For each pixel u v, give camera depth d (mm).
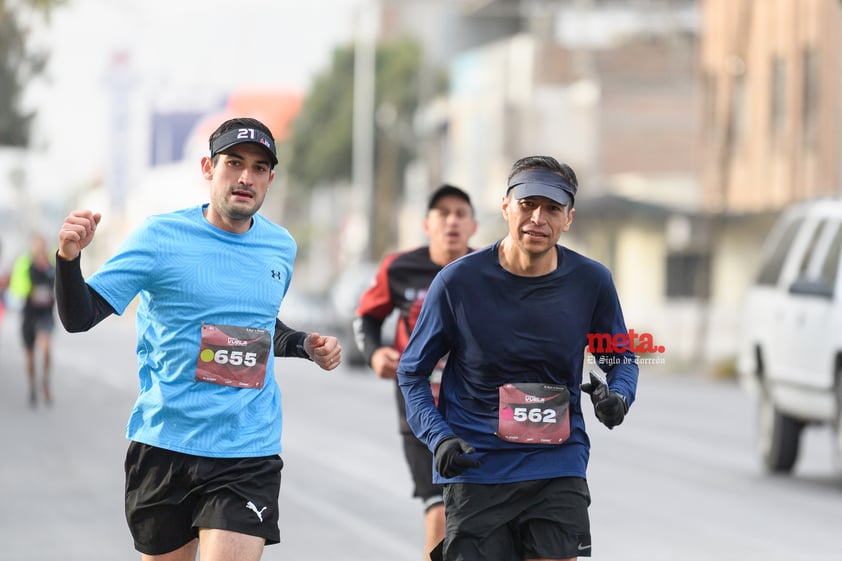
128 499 14508
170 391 14297
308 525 26062
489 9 161875
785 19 85875
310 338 14844
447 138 159125
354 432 41062
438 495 19109
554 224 13812
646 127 128500
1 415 44156
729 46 92812
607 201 98250
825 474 34625
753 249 93562
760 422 35375
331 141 183000
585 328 14281
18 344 87250
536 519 14086
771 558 23703
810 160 82750
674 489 31500
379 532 25422
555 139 134875
